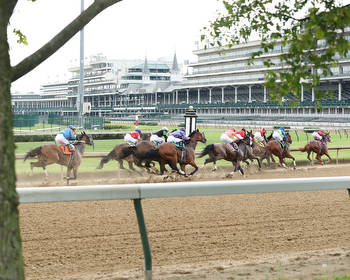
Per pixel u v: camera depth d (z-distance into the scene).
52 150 12.78
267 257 4.92
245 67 79.75
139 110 102.81
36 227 6.31
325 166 19.08
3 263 2.72
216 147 15.18
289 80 4.01
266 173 16.69
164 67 125.06
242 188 4.20
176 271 4.35
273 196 9.20
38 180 13.28
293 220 6.80
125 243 5.48
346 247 5.37
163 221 6.70
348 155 22.70
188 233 5.98
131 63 127.00
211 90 90.69
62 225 6.46
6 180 2.76
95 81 123.38
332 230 6.20
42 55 3.51
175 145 13.95
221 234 5.95
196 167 14.52
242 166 17.78
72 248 5.27
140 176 14.73
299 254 5.03
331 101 58.59
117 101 115.38
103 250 5.19
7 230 2.74
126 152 13.53
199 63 90.94
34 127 29.38
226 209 7.70
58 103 149.25
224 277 4.12
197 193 4.04
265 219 6.87
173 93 98.38
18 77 3.45
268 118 56.75
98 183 13.20
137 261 4.80
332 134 34.44
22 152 18.28
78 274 4.36
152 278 4.09
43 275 4.33
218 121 52.12
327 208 7.80
